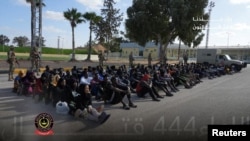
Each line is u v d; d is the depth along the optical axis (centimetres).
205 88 1608
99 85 1114
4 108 932
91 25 4841
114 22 5891
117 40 7081
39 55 2055
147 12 3547
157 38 3816
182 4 3384
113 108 977
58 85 941
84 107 816
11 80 1673
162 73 1441
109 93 1033
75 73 1250
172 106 1026
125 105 973
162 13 3575
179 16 3384
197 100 1167
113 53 7388
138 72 1458
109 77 1220
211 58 3309
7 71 2195
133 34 3644
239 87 1656
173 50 7738
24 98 1114
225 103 1098
